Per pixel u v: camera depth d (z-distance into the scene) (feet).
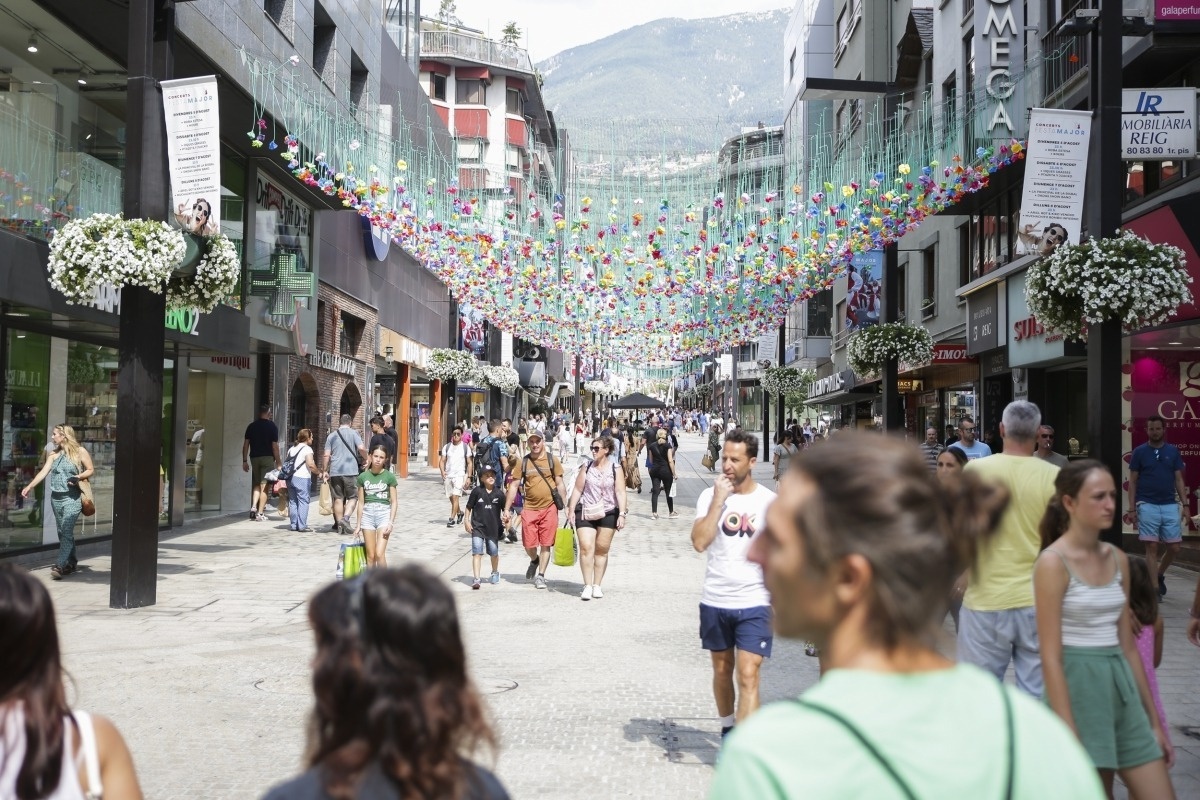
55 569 41.45
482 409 167.02
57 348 47.83
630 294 59.41
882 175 45.70
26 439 45.37
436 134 118.62
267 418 67.05
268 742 20.80
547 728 22.00
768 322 72.69
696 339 75.25
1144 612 15.51
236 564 46.93
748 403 259.19
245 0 55.52
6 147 40.98
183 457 62.23
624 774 19.03
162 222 36.11
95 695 24.23
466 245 55.31
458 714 6.09
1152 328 44.65
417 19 123.44
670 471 74.69
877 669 4.67
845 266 60.13
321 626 6.27
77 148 47.44
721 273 55.67
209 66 51.31
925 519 4.66
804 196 52.34
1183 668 27.48
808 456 4.97
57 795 7.57
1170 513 38.06
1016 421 17.10
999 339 63.16
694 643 31.37
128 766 8.12
